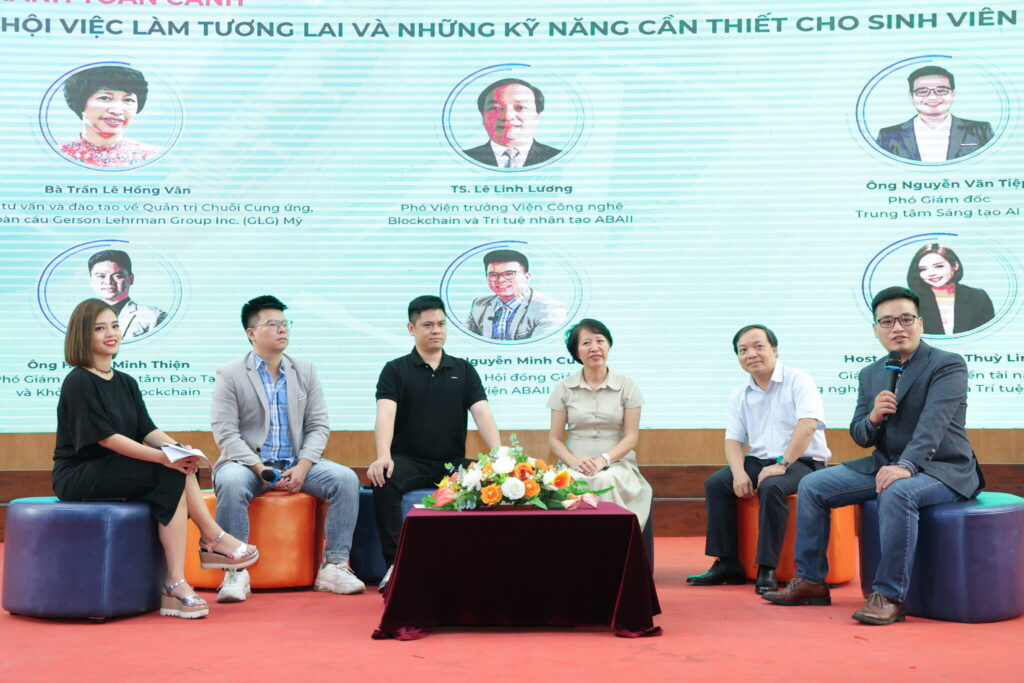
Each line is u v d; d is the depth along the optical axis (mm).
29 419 5297
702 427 5371
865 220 5340
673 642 2799
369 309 5422
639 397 4281
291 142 5441
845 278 5340
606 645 2762
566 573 2984
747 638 2854
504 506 3057
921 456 3199
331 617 3256
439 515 2973
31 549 3176
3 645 2820
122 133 5395
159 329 5355
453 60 5492
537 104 5473
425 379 4121
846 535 3951
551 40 5480
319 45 5469
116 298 5348
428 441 4086
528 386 5422
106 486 3266
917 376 3352
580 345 4281
